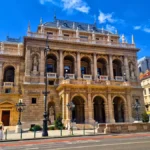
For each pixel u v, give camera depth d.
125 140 19.83
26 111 45.75
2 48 56.88
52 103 49.78
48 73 50.53
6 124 50.62
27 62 49.06
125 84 48.25
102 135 27.22
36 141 22.56
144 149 13.89
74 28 62.00
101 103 52.47
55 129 38.31
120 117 50.94
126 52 59.19
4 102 51.25
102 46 56.44
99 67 59.25
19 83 54.47
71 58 55.62
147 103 76.00
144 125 32.16
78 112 49.50
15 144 20.23
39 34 51.72
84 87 44.47
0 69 53.81
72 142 19.73
